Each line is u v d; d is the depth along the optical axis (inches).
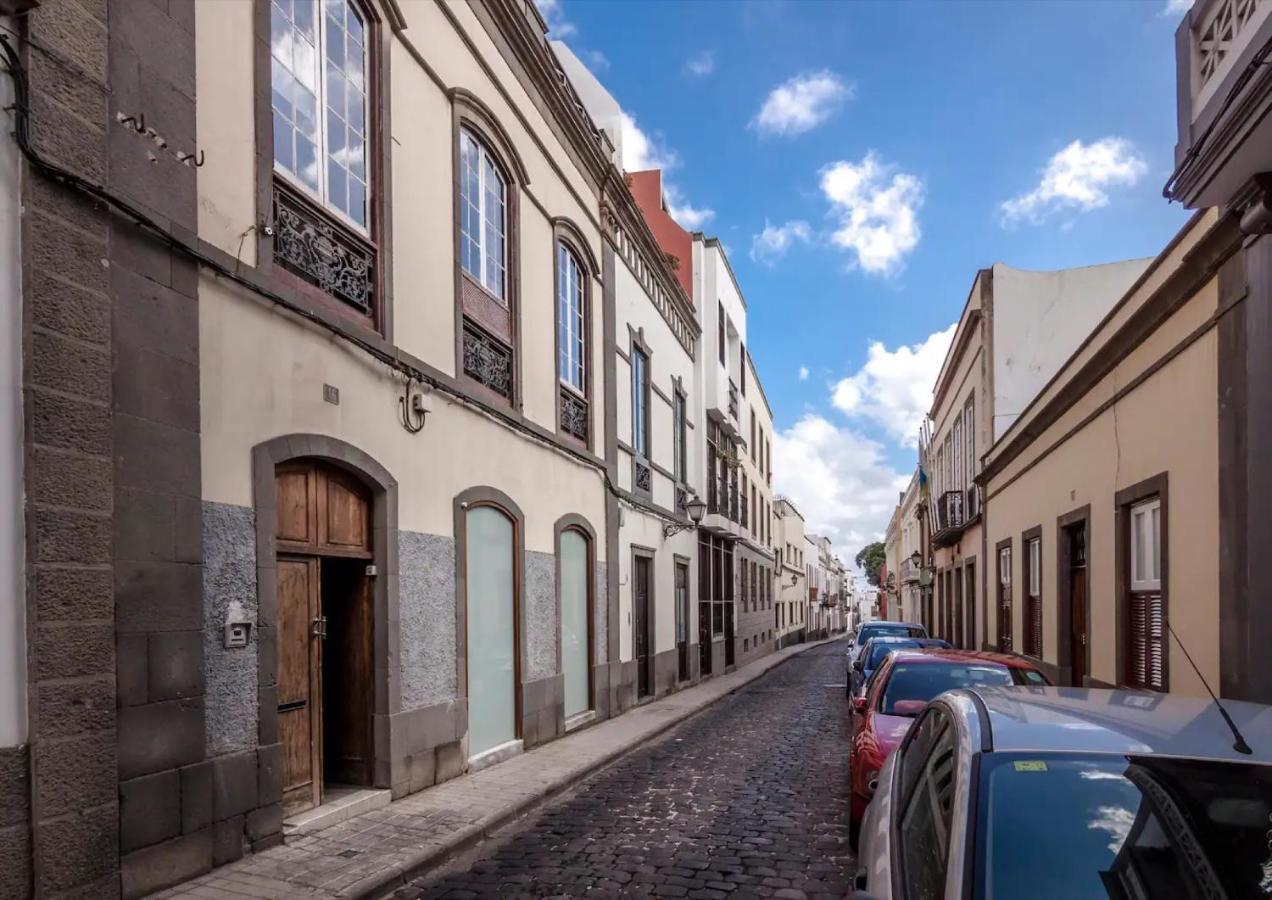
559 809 298.8
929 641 564.4
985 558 760.3
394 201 310.7
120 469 188.5
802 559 2167.8
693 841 255.6
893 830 128.3
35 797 164.6
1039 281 745.6
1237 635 261.9
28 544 167.2
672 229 930.1
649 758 407.5
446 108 352.5
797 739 465.1
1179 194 269.9
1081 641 468.1
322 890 199.6
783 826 272.8
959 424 941.8
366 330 284.2
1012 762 108.5
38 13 173.2
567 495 479.8
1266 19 223.1
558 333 475.5
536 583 427.5
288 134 260.4
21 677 165.2
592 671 512.7
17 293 168.7
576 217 517.0
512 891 211.3
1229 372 269.7
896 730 252.5
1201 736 113.5
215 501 217.5
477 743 361.1
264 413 236.1
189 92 214.4
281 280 249.0
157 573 196.9
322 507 270.1
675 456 773.3
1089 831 97.6
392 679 292.4
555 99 473.4
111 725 181.9
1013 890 91.9
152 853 192.2
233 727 220.1
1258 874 92.4
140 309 195.9
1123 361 375.9
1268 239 249.1
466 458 355.6
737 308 1096.8
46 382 171.9
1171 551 320.5
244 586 225.3
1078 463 449.7
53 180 175.6
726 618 1000.2
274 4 256.7
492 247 404.2
